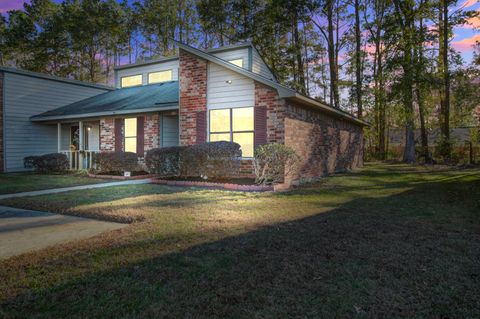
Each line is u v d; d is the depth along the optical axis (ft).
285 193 25.86
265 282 8.86
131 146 44.04
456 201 22.06
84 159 48.11
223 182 30.25
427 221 16.10
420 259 10.62
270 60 82.12
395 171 48.60
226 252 11.27
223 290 8.36
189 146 31.86
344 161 50.21
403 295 8.13
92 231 14.34
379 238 13.03
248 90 32.09
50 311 7.33
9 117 49.65
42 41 97.09
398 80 57.47
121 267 9.91
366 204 20.88
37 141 53.01
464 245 12.12
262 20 80.74
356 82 78.84
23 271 9.61
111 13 101.81
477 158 65.98
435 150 72.13
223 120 33.73
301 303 7.73
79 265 10.07
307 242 12.42
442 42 66.59
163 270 9.66
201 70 34.91
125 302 7.74
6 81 49.39
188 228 14.52
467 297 8.00
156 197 23.22
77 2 101.09
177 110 38.99
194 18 106.32
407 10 63.67
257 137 31.45
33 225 15.47
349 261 10.43
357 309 7.45
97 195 24.22
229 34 91.25
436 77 56.90
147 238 12.94
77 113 45.50
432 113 75.10
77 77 110.22
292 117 31.73
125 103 44.73
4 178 37.24
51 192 26.07
